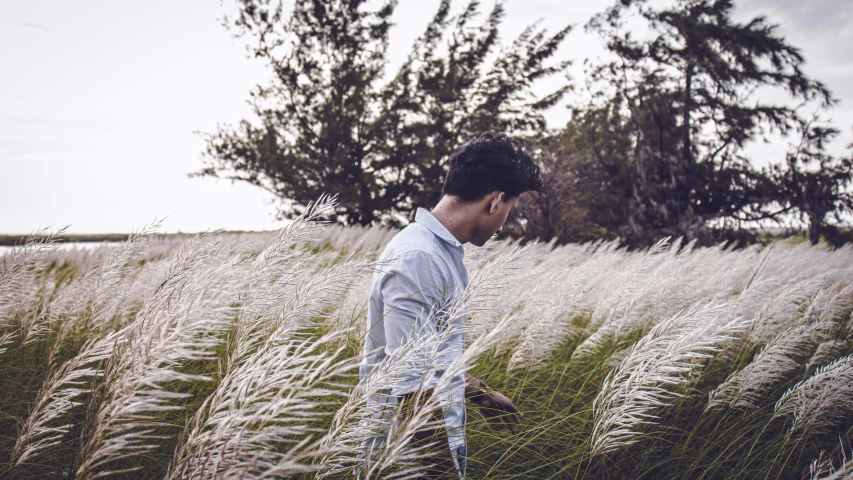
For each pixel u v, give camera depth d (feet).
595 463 8.13
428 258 5.78
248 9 84.48
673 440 9.43
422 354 4.80
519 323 10.03
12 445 6.72
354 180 84.23
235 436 3.69
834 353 12.78
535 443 8.34
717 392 9.77
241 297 6.63
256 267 6.86
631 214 72.74
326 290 6.64
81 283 9.52
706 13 76.64
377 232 43.65
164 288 5.92
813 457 9.39
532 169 6.62
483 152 6.33
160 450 6.59
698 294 17.06
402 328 5.46
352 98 84.23
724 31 73.10
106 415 3.88
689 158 75.92
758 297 13.25
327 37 86.48
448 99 86.79
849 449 9.46
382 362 4.67
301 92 86.22
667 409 10.21
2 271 7.87
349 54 87.25
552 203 84.79
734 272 20.20
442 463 5.14
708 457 9.18
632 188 75.56
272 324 6.58
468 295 6.00
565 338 14.34
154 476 6.23
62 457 6.00
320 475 4.51
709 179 74.74
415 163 83.61
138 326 4.71
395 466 4.87
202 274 6.50
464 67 89.81
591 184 84.58
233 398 3.98
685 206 72.90
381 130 85.30
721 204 75.77
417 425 4.09
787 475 8.91
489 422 6.75
